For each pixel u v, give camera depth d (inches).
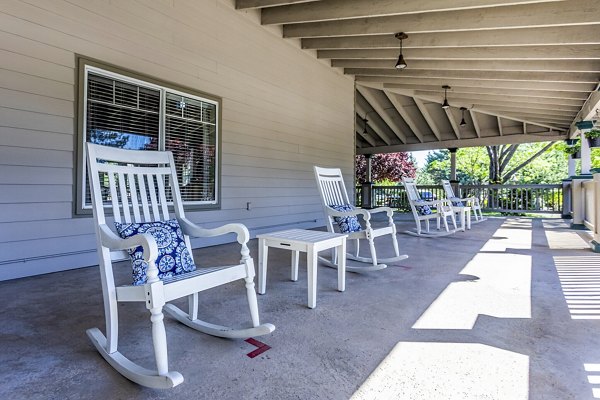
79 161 129.2
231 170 191.9
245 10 194.5
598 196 163.0
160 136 155.8
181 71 164.1
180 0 163.2
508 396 51.9
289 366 60.9
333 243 98.3
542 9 150.7
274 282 113.7
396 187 421.7
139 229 70.7
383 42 206.8
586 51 173.3
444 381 56.0
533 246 177.6
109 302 62.6
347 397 52.1
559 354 64.6
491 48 194.4
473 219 317.7
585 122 251.0
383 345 68.6
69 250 128.2
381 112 361.4
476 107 322.0
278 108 225.8
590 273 122.7
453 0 152.3
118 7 139.5
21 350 66.3
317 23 212.4
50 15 120.6
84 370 59.5
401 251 165.0
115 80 140.0
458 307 89.4
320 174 135.4
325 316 83.7
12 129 113.6
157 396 52.3
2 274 113.3
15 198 115.1
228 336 71.4
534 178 676.1
